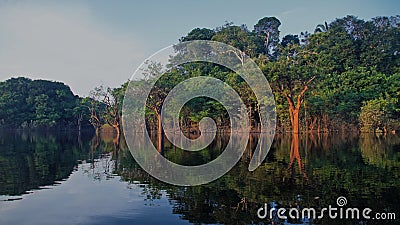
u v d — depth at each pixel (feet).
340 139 122.62
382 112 157.28
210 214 34.76
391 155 73.20
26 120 287.48
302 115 170.71
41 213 35.58
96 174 57.72
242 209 36.22
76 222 32.78
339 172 53.98
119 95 200.13
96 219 33.50
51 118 282.15
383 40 231.91
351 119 171.12
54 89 308.19
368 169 56.24
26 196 42.68
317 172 54.34
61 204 38.83
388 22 246.06
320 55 203.62
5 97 287.28
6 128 289.33
